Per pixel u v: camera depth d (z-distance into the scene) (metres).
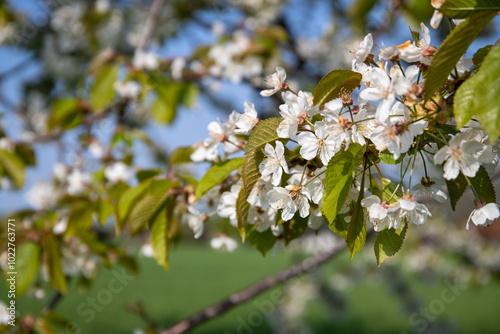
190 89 1.46
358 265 2.78
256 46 1.52
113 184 0.92
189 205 0.70
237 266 7.87
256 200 0.60
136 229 0.73
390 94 0.53
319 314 4.76
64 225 0.96
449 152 0.54
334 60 1.81
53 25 2.02
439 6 0.54
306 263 1.05
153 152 1.75
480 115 0.49
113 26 1.98
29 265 0.92
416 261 2.85
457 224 2.89
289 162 0.60
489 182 0.58
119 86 1.37
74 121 1.33
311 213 0.63
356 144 0.56
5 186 1.20
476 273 2.88
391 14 1.17
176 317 4.23
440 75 0.53
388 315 4.70
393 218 0.56
